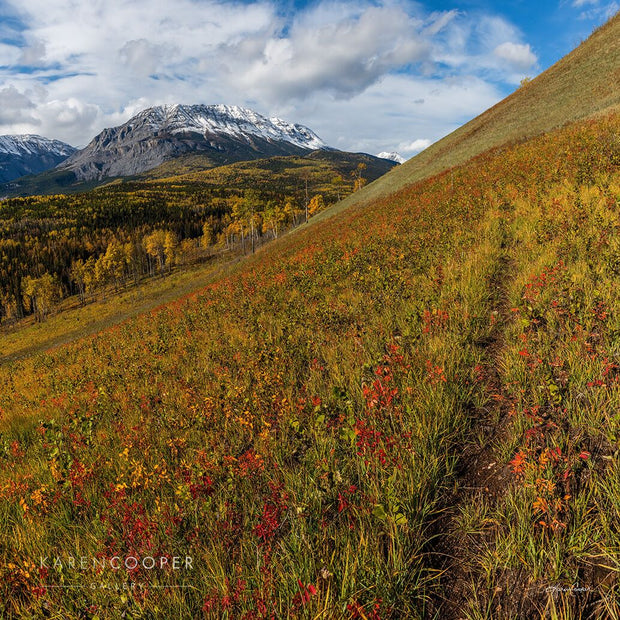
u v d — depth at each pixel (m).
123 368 9.33
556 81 35.16
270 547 2.57
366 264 10.61
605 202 7.71
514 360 3.95
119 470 4.14
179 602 2.35
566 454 2.72
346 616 2.02
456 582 2.26
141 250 126.44
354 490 2.83
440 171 32.34
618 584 1.94
